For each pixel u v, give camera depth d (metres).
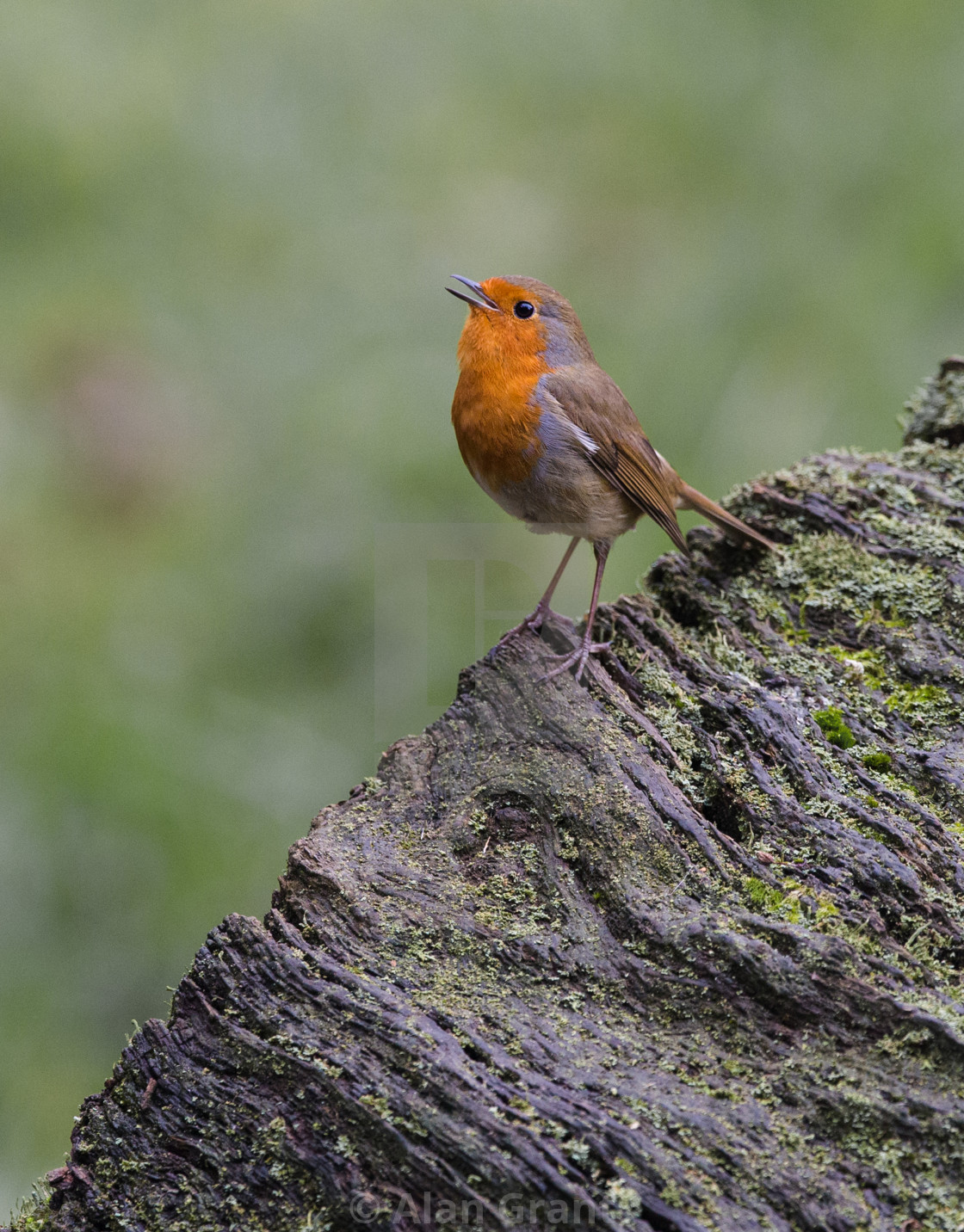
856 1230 3.87
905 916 4.70
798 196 14.02
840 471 7.09
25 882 9.53
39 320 14.20
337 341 13.55
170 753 10.20
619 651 6.12
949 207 12.93
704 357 12.50
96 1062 8.70
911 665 6.01
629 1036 4.39
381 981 4.60
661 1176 3.96
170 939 9.34
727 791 5.20
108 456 12.91
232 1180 4.29
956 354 11.95
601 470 6.86
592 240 14.37
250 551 11.66
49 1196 4.58
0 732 10.46
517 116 15.92
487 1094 4.17
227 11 17.72
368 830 5.24
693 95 15.51
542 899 4.88
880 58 14.94
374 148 15.76
